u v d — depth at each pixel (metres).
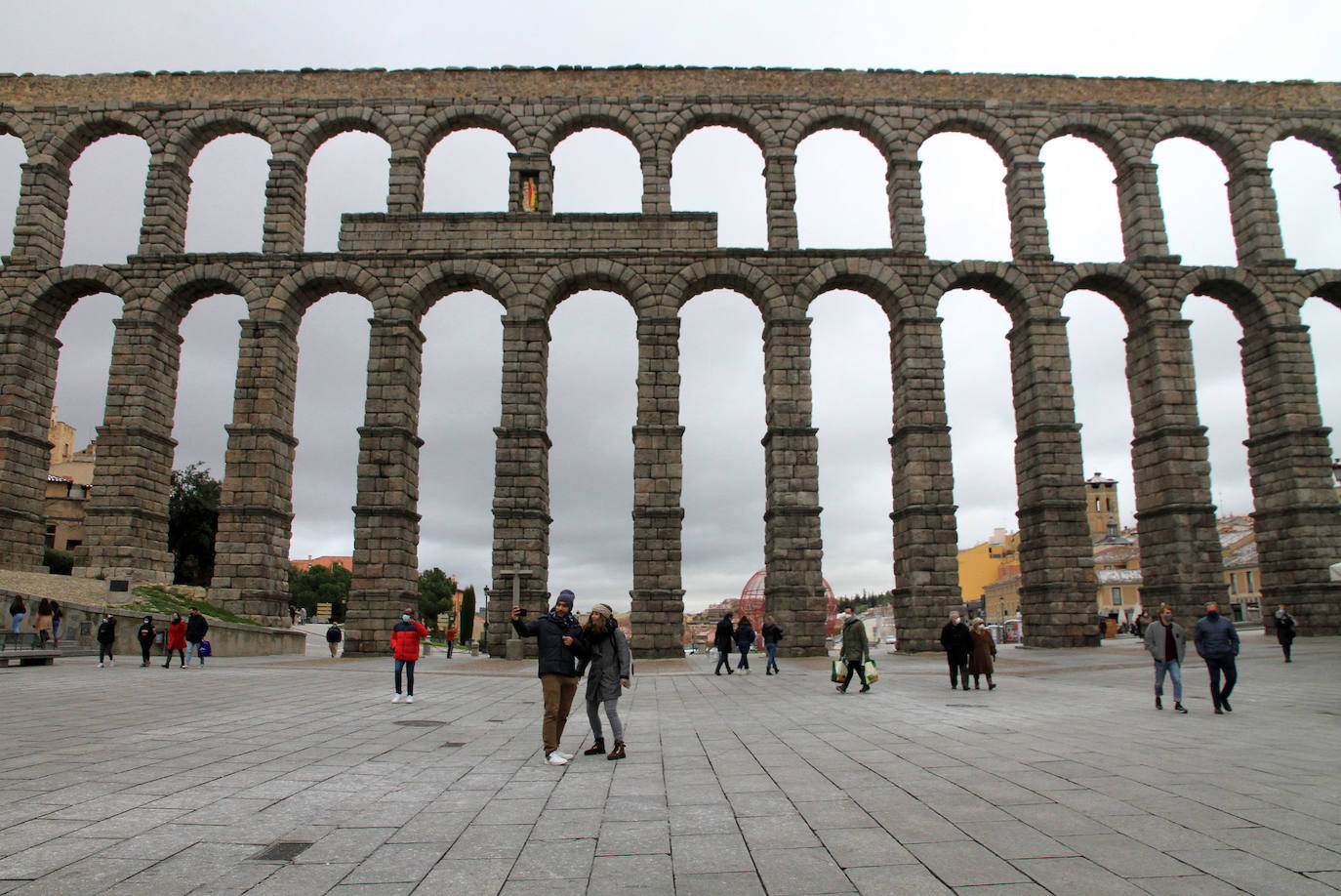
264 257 40.75
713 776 10.59
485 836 7.84
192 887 6.43
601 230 41.38
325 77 43.12
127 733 13.75
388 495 38.50
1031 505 39.97
